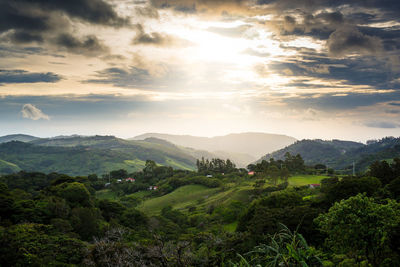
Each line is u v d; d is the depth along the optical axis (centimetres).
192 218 10100
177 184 17325
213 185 15875
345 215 2056
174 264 2497
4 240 3934
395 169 7744
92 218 6950
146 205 14438
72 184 9206
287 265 1118
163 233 7800
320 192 9019
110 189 17812
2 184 8150
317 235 3881
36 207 6750
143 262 2672
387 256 2008
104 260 3081
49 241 4444
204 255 2988
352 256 2030
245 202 10788
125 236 5356
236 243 3656
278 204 6894
